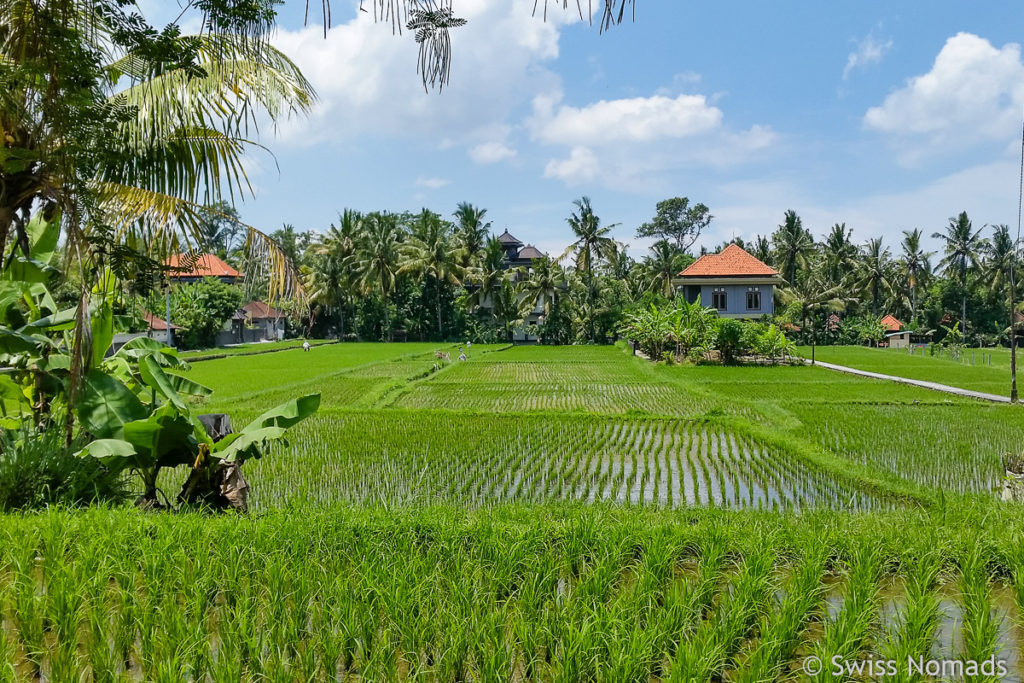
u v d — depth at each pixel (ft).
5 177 22.02
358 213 198.39
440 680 13.50
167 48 19.48
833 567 18.61
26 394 29.73
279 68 27.91
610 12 7.69
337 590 15.71
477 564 17.53
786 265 197.36
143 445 25.64
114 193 24.86
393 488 34.35
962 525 21.21
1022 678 13.88
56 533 18.42
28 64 18.85
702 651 13.30
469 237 187.93
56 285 31.42
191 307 151.53
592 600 15.53
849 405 62.80
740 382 83.56
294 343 182.39
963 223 192.03
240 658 13.57
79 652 14.51
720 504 31.53
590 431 49.96
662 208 277.23
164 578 16.48
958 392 73.56
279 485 34.86
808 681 13.25
